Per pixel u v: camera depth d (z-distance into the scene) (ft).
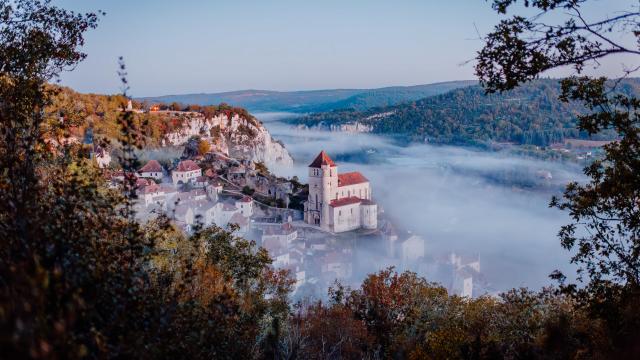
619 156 42.55
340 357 100.58
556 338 48.44
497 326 99.55
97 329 28.63
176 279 58.08
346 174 485.15
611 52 35.60
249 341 51.08
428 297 123.44
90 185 37.11
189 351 35.17
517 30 37.70
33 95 46.14
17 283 22.94
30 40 54.49
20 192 36.32
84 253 33.71
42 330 20.58
